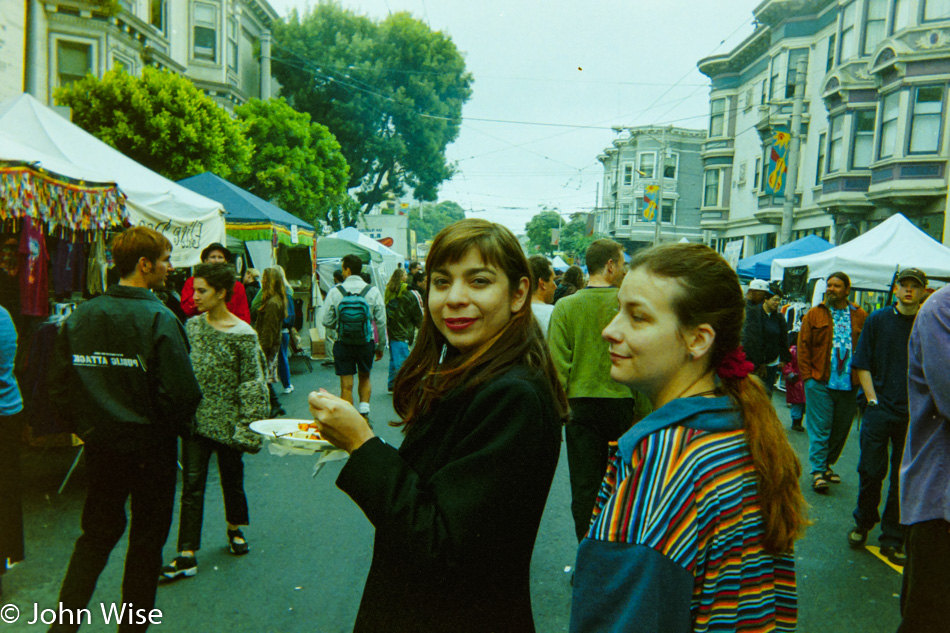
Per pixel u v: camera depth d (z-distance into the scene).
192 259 7.45
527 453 1.32
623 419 3.79
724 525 1.16
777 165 24.61
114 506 2.98
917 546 2.46
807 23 25.27
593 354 3.80
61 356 2.99
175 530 4.54
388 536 1.31
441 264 1.52
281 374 9.72
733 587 1.16
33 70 16.94
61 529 4.48
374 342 7.93
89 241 6.26
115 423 2.91
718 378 1.32
